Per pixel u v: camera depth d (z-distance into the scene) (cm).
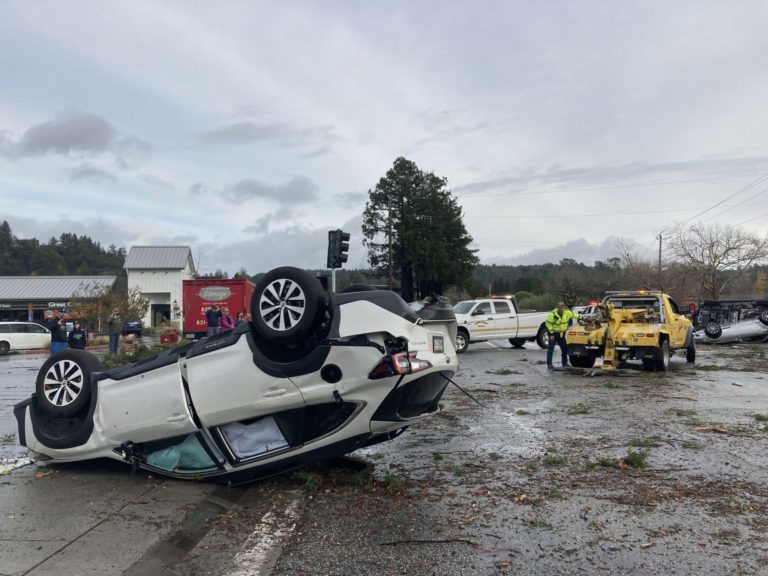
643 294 1625
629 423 866
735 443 737
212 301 2703
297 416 557
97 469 660
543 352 2169
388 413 542
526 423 877
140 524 489
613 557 419
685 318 1720
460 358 1948
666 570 398
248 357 559
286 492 582
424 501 542
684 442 743
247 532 479
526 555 425
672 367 1652
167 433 595
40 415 662
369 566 412
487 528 476
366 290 603
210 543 458
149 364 612
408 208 5725
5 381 1556
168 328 5441
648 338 1470
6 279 6266
